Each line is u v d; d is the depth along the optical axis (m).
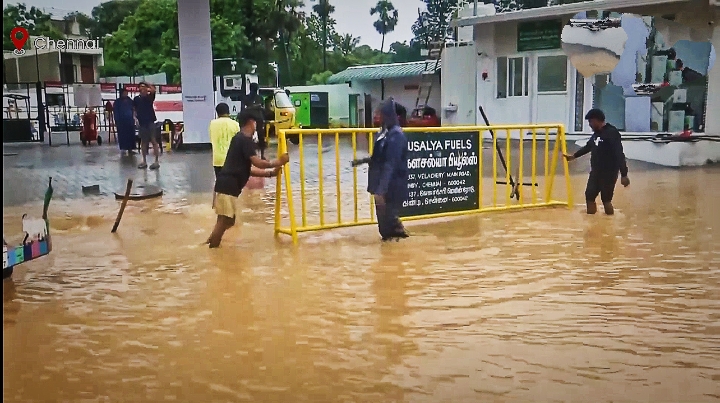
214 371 4.41
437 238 8.58
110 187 13.91
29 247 6.62
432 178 9.61
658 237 8.40
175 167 17.47
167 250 8.09
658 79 19.66
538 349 4.71
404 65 35.34
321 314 5.53
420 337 4.97
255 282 6.55
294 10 47.72
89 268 7.25
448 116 26.67
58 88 34.22
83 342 4.98
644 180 14.16
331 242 8.43
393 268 7.01
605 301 5.79
